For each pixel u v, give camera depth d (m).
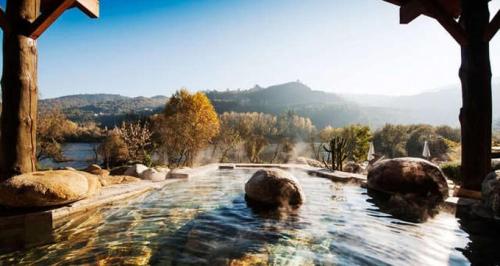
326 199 5.34
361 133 21.75
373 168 6.20
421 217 4.05
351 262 2.69
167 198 5.49
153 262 2.74
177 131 18.77
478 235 3.28
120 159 17.33
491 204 3.78
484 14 4.71
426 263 2.62
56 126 20.64
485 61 4.68
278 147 20.91
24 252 2.95
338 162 10.62
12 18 4.19
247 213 4.43
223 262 2.74
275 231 3.58
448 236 3.27
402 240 3.19
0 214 3.71
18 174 4.09
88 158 22.95
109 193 5.20
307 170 9.60
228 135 20.11
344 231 3.54
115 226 3.79
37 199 3.80
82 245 3.14
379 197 5.48
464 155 4.79
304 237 3.36
